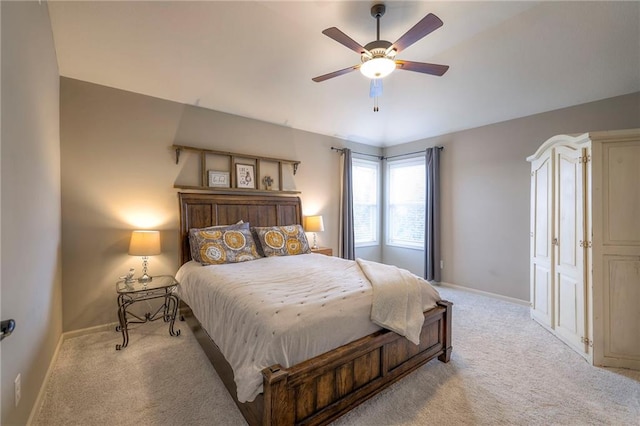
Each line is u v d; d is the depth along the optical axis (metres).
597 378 2.13
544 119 3.59
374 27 2.35
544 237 3.03
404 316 2.00
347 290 1.99
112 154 3.00
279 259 3.31
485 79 3.18
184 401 1.85
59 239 2.60
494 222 4.07
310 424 1.51
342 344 1.73
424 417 1.71
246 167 3.95
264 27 2.36
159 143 3.30
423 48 2.68
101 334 2.85
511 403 1.84
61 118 2.73
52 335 2.24
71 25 2.21
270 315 1.58
